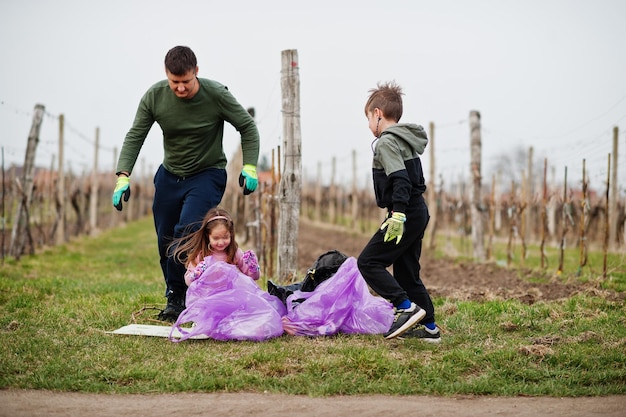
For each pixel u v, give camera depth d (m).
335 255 6.13
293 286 6.22
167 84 6.02
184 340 5.56
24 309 6.79
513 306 6.93
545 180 11.11
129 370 4.68
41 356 5.04
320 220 29.45
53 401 4.20
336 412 4.05
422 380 4.64
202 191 6.16
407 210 5.32
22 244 12.95
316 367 4.77
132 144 6.15
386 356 4.98
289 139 8.63
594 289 7.81
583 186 9.89
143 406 4.13
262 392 4.43
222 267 5.67
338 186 27.50
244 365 4.84
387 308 5.91
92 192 20.36
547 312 6.66
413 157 5.36
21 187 13.07
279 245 8.74
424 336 5.55
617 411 4.10
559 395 4.44
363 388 4.46
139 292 7.99
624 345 5.37
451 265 12.77
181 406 4.13
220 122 6.23
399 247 5.36
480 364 5.00
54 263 12.39
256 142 6.22
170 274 6.33
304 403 4.21
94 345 5.40
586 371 4.88
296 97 8.63
